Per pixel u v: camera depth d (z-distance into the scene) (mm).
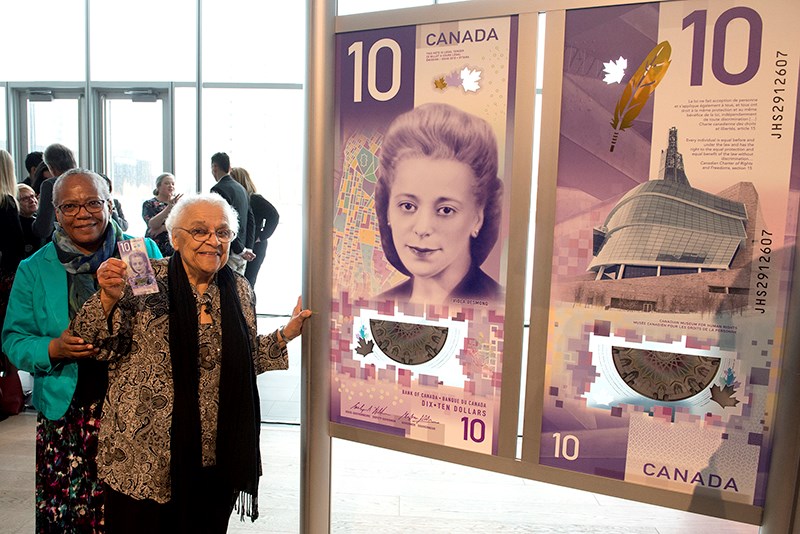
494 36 1370
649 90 1241
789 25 1137
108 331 1493
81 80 6105
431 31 1438
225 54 6027
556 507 2645
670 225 1255
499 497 2730
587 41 1280
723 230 1219
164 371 1549
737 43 1173
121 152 6223
